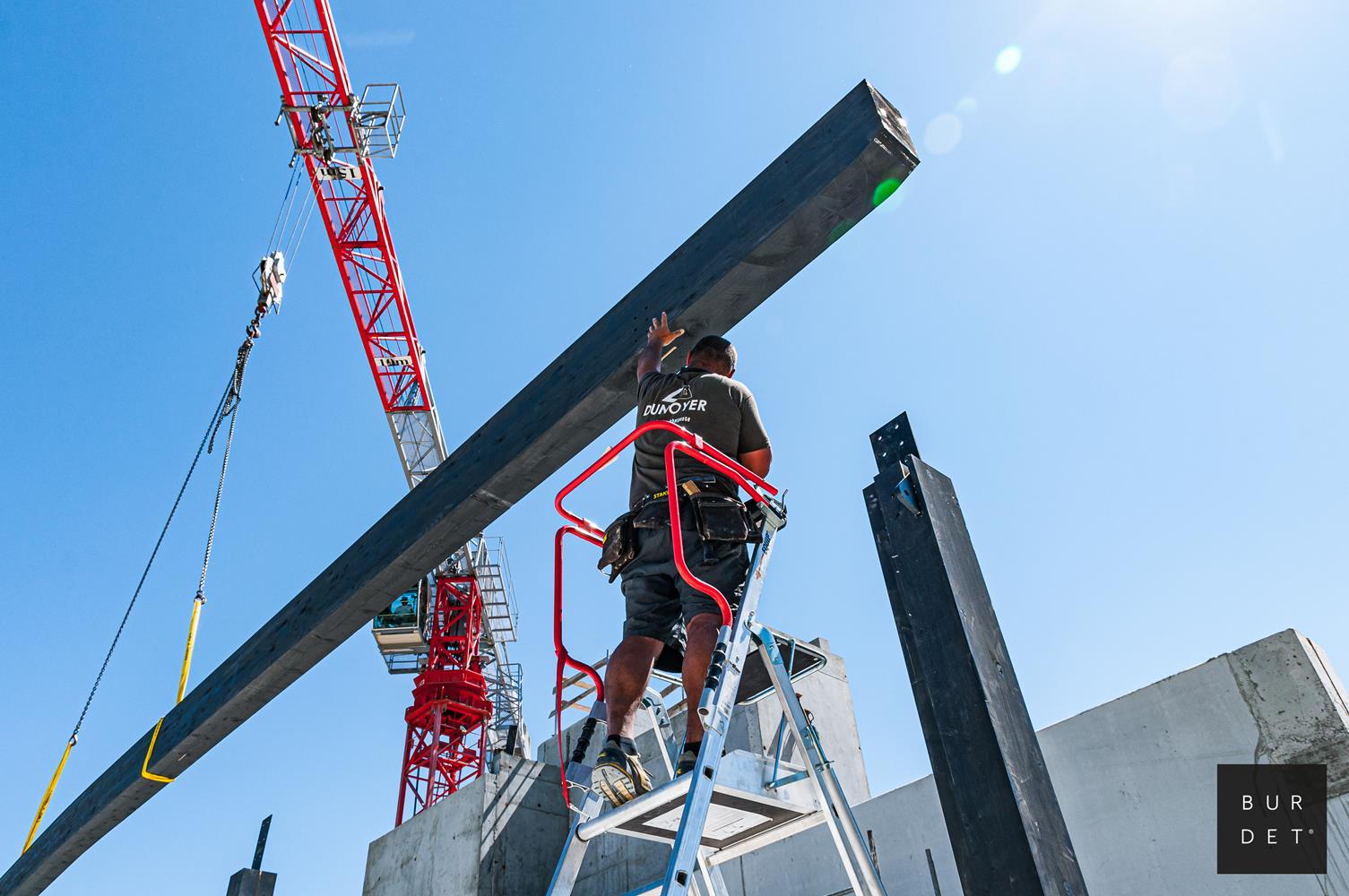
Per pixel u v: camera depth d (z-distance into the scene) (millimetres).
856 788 10695
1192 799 5648
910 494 2441
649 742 10703
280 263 17922
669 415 2768
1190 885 5477
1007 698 2104
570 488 2727
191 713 5141
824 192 2750
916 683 2189
